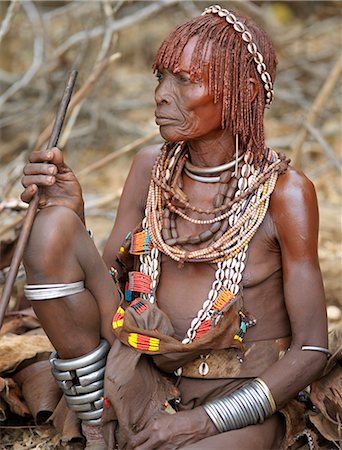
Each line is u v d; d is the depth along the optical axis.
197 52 4.38
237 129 4.51
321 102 8.73
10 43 13.56
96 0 10.49
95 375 4.47
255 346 4.62
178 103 4.45
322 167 11.02
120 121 12.99
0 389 4.89
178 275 4.66
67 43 11.03
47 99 12.04
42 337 5.34
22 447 4.98
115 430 4.54
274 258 4.62
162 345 4.43
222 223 4.55
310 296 4.53
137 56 15.27
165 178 4.69
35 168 4.34
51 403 4.95
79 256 4.33
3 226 7.29
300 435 4.67
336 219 9.57
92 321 4.42
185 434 4.34
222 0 11.33
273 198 4.56
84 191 11.00
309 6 15.40
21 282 5.93
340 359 4.71
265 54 4.55
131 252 4.75
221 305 4.50
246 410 4.40
